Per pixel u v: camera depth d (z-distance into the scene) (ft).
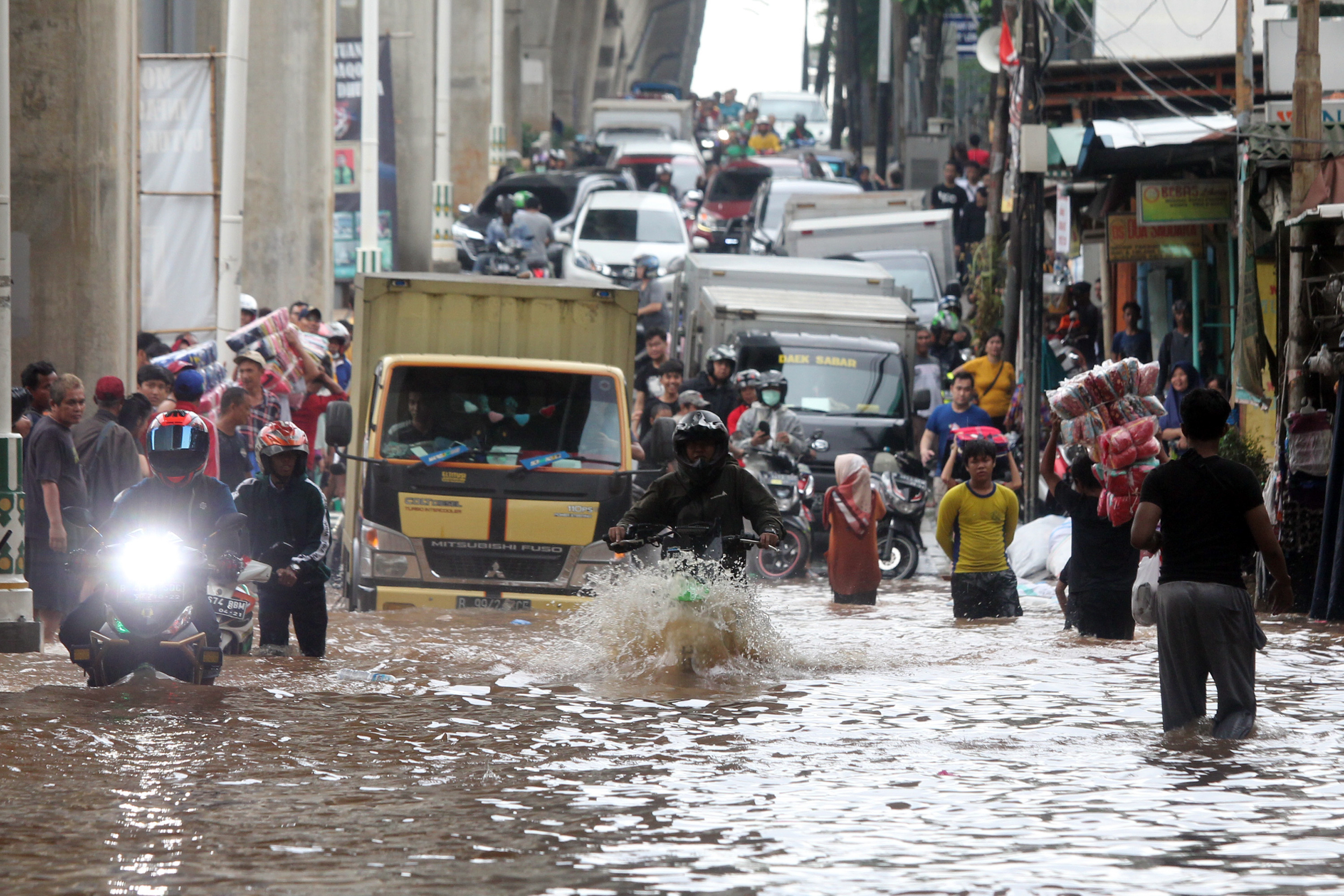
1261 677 95.86
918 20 569.64
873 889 50.93
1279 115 164.45
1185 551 78.59
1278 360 136.46
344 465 185.37
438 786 65.26
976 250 282.15
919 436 231.30
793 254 307.58
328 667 96.99
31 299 165.78
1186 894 50.52
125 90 171.53
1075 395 111.45
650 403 174.81
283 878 51.83
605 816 60.23
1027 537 163.84
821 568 179.42
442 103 415.44
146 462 123.24
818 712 83.46
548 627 116.78
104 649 85.81
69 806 61.46
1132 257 217.97
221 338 181.37
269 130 298.97
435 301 138.82
